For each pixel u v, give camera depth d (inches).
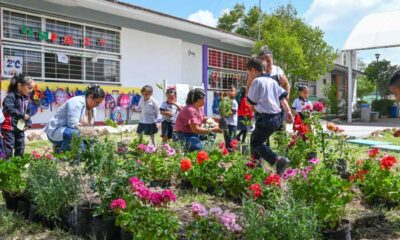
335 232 127.2
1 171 164.2
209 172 185.3
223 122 290.0
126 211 120.0
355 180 172.7
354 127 726.5
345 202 136.0
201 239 111.3
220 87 772.6
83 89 500.7
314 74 864.3
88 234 139.1
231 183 176.9
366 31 843.4
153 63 614.2
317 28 870.4
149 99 338.3
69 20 484.4
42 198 142.1
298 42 832.3
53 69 470.9
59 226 148.2
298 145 221.6
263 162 222.8
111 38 546.0
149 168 202.7
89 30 514.3
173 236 113.0
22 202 162.2
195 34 692.7
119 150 200.8
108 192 133.9
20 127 242.1
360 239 138.6
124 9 502.3
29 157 178.9
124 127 524.4
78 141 150.9
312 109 228.7
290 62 777.6
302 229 110.6
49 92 460.4
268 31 805.9
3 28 418.3
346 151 236.7
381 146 390.9
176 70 659.4
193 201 178.1
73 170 154.6
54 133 216.5
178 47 661.3
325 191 130.5
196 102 248.5
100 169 141.6
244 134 324.8
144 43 597.0
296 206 116.0
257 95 195.9
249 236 108.7
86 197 154.6
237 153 203.8
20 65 434.9
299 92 335.3
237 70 823.1
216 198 183.2
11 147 239.5
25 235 142.6
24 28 437.1
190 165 178.9
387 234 143.3
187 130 246.8
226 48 782.5
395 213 162.7
